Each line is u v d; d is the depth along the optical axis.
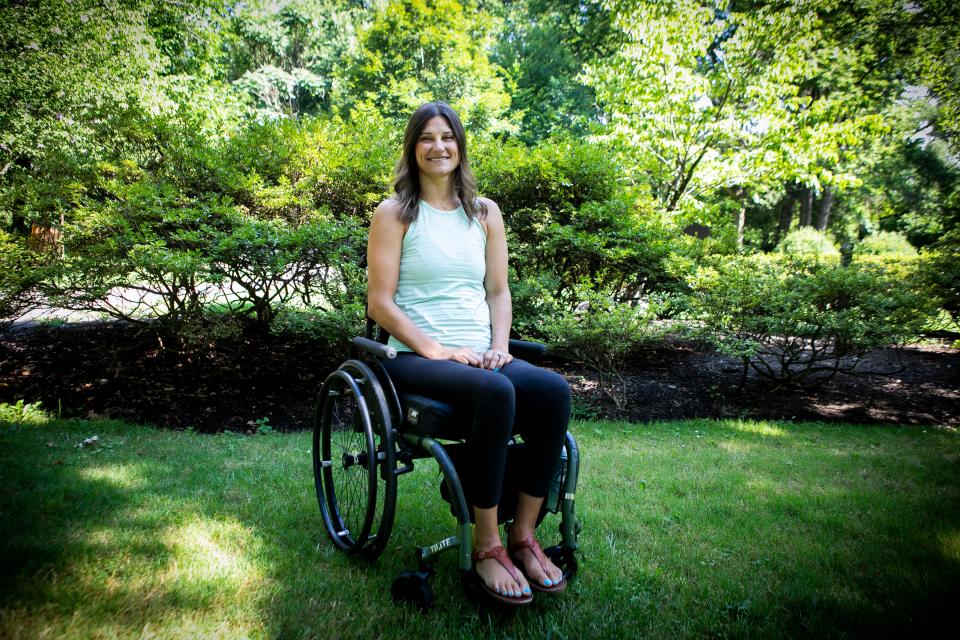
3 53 7.76
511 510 1.73
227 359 4.86
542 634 1.54
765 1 7.23
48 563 1.65
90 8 9.08
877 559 2.05
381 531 1.73
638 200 6.25
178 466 2.74
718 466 3.17
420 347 1.80
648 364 5.79
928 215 16.56
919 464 3.27
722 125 7.24
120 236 4.02
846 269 4.98
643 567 1.95
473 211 2.01
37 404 3.61
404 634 1.50
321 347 5.09
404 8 15.66
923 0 9.20
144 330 4.96
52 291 3.96
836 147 7.40
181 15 11.68
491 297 2.08
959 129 11.52
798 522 2.40
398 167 2.00
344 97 17.14
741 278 4.57
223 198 4.43
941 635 1.58
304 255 4.43
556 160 5.46
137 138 4.73
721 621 1.64
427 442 1.63
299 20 18.97
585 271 5.66
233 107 11.38
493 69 15.72
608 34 14.20
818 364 6.09
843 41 9.06
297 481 2.62
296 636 1.45
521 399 1.67
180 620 1.47
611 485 2.78
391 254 1.90
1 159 7.71
